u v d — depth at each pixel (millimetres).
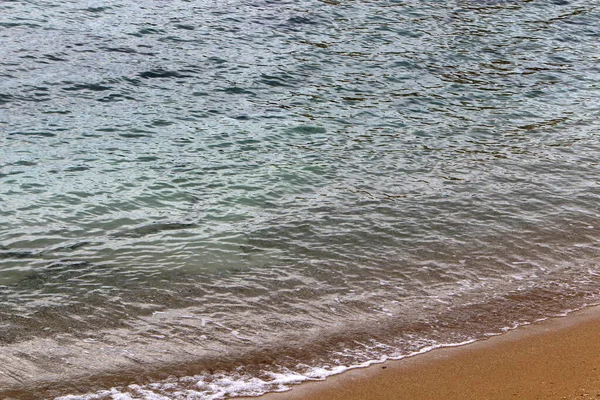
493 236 9742
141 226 9641
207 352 6965
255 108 14312
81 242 9133
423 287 8414
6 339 7004
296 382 6516
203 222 9836
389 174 11703
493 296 8266
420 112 14641
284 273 8594
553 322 7711
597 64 18250
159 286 8188
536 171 12000
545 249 9461
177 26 18359
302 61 16906
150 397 6238
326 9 20453
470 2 22156
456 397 6281
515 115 14758
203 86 15195
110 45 16859
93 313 7574
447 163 12234
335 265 8844
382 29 19406
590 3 23000
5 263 8492
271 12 19891
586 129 14125
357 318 7699
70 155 11844
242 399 6234
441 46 18578
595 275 8852
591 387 6371
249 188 10969
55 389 6277
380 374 6660
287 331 7398
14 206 9984
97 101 14133
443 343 7246
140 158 11891
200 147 12445
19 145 12070
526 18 21250
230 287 8227
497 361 6910
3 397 6129
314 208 10391
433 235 9711
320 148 12641
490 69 17391
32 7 18625
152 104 14172
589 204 10828
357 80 16109
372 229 9797
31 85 14508
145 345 7039
